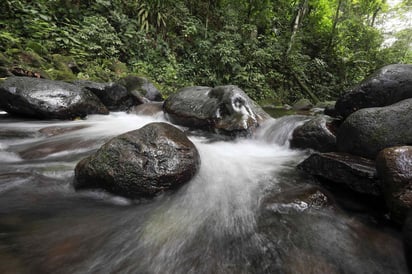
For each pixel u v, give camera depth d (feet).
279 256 5.78
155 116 18.28
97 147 11.44
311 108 31.96
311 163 9.52
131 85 22.13
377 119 8.47
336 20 44.16
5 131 12.32
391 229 6.60
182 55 34.63
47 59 20.48
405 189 6.15
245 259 5.65
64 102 14.96
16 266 4.92
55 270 4.96
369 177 7.50
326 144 10.94
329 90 43.37
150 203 7.54
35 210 6.92
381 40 50.98
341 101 12.29
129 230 6.40
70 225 6.42
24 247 5.49
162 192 7.72
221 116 14.64
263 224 6.85
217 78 33.32
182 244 6.06
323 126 11.31
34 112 14.21
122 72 25.77
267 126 14.51
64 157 10.28
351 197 8.16
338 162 8.38
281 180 9.31
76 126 14.08
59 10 26.08
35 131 12.71
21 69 16.85
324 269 5.44
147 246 5.91
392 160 6.59
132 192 7.47
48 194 7.72
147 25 30.96
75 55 23.43
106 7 29.68
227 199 8.04
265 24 40.70
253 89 34.71
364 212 7.53
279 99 37.55
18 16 21.79
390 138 8.04
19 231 6.01
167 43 32.37
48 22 24.25
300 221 6.94
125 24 29.50
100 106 17.60
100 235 6.14
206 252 5.84
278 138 13.39
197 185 8.57
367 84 11.21
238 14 38.37
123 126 15.48
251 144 13.92
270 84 38.83
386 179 6.59
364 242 6.25
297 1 42.65
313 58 45.80
